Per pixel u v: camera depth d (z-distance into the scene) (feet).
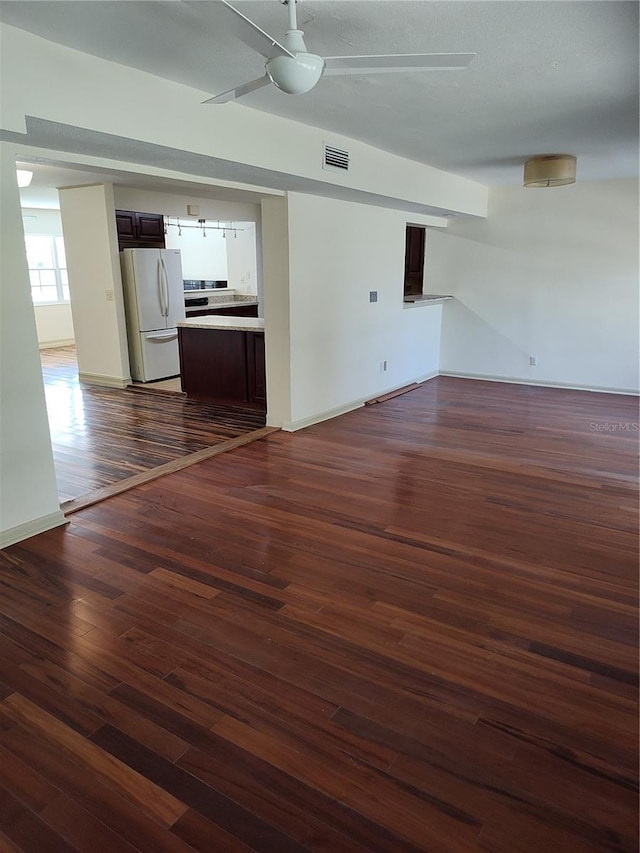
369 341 19.97
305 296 16.37
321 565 9.35
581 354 22.62
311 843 4.87
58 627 7.72
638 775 5.50
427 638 7.55
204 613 8.06
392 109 11.29
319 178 13.25
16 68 7.70
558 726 6.11
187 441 15.78
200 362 20.34
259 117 11.42
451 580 8.91
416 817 5.10
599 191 21.07
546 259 22.57
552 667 7.00
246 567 9.28
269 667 7.01
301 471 13.57
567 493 12.26
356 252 18.31
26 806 5.23
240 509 11.44
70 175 18.16
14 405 9.66
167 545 9.97
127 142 9.44
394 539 10.22
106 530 10.50
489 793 5.33
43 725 6.13
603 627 7.76
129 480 12.80
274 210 15.28
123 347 22.43
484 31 7.59
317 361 17.40
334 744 5.89
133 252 21.88
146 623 7.82
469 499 11.96
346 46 8.13
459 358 25.40
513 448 15.35
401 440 16.06
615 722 6.16
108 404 19.98
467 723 6.15
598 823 5.03
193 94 10.05
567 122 12.29
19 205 9.26
